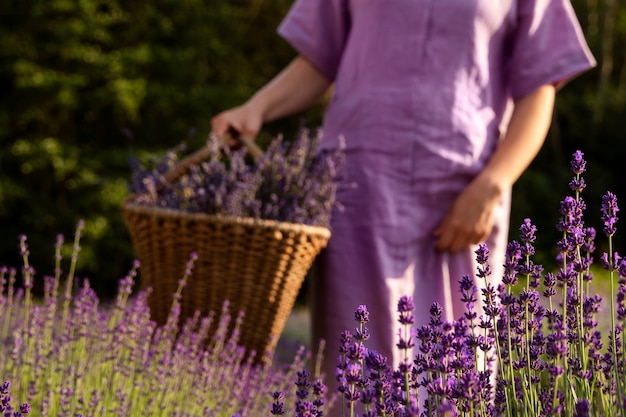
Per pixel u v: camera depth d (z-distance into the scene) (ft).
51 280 11.90
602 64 68.23
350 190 11.96
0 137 57.41
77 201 54.54
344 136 12.12
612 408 5.99
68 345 10.27
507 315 6.55
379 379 5.76
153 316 12.14
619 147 66.69
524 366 6.50
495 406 6.39
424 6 11.83
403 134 11.74
